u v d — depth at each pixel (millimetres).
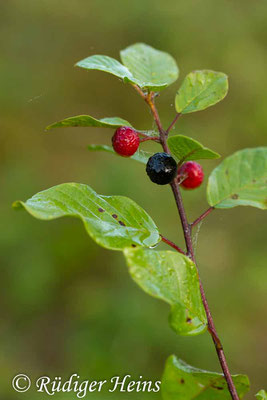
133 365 6652
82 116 2143
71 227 8789
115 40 12391
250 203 2373
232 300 7957
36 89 11602
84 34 12547
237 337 7281
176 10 12047
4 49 12125
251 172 2453
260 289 8078
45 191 1938
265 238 9047
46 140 10867
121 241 1929
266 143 10531
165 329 7082
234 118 10828
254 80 11156
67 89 11812
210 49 11625
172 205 9047
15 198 9195
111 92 11914
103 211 1998
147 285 1703
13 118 10992
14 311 7746
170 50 11758
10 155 10328
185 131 10477
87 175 9711
